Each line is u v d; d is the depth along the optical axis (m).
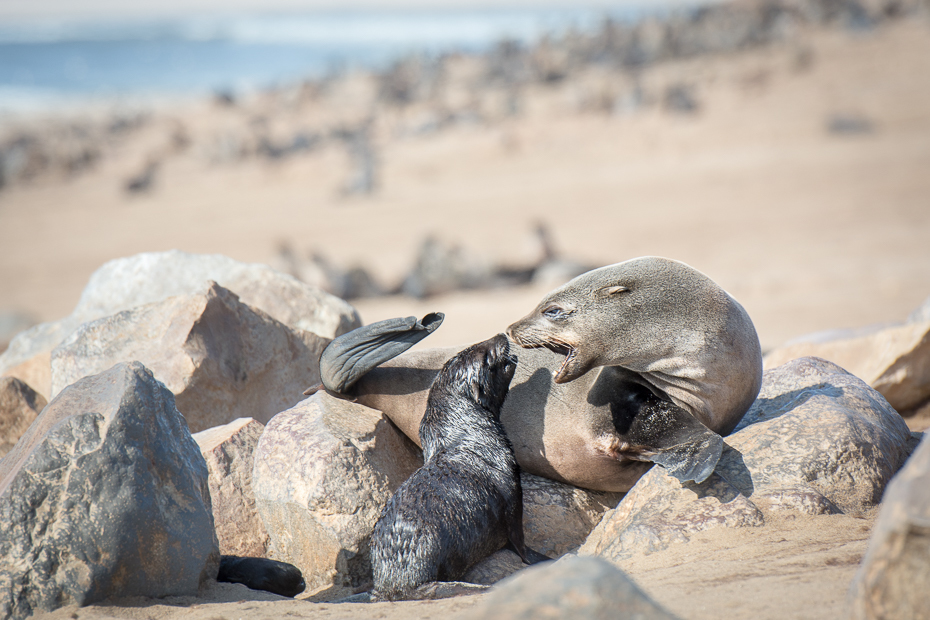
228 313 25.72
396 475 20.61
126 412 16.19
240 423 22.78
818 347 30.59
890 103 136.00
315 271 83.25
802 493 17.05
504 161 135.75
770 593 12.55
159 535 15.86
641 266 19.17
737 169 111.31
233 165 160.50
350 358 21.47
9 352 31.33
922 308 30.89
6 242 109.25
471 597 14.97
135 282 31.22
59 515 15.23
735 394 19.31
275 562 18.84
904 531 9.98
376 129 186.62
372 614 14.30
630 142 135.25
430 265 81.56
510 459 19.75
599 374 20.69
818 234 79.25
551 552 20.47
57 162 167.50
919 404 27.95
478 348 21.36
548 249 84.38
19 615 14.68
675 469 17.97
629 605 9.44
